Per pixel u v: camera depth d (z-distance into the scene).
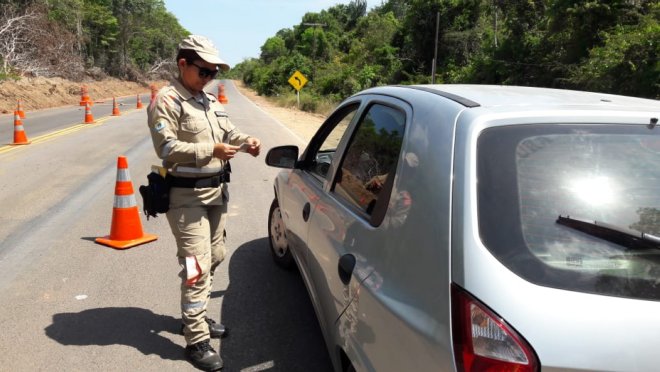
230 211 6.78
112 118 19.58
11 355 3.27
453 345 1.60
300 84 32.00
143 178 8.61
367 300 2.10
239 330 3.68
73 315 3.81
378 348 1.98
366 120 2.98
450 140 1.94
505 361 1.50
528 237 1.68
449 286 1.67
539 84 19.45
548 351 1.49
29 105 23.72
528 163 1.83
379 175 2.47
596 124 1.97
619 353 1.50
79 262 4.82
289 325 3.76
